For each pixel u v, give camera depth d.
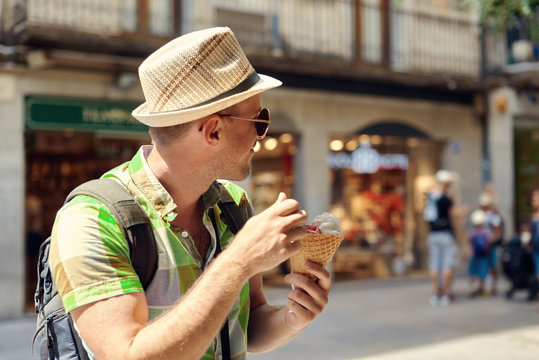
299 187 10.48
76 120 8.34
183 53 1.23
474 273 9.62
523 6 6.00
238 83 1.27
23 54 7.85
